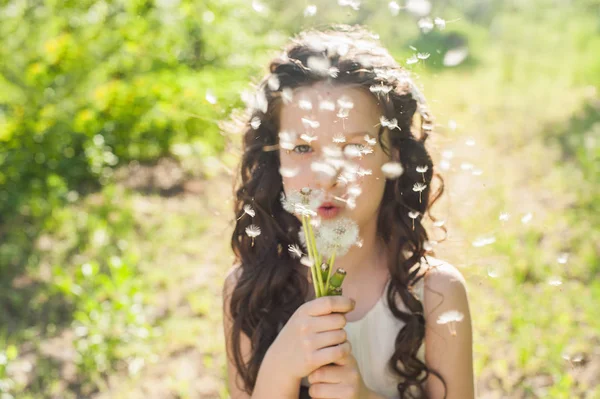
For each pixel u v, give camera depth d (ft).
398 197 5.93
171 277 14.32
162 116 21.63
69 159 19.85
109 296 13.20
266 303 6.33
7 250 15.31
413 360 6.02
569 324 11.75
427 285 6.09
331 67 5.49
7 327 12.62
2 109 19.94
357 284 6.28
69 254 15.35
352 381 5.32
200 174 20.51
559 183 19.02
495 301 12.48
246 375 6.35
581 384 10.19
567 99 29.45
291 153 5.47
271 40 23.85
